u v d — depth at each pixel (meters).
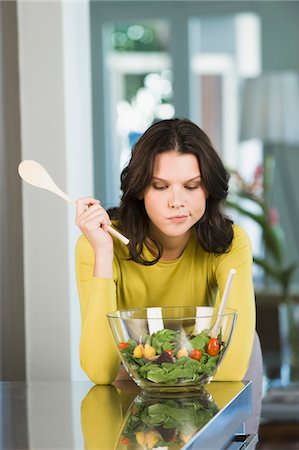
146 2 8.26
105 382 2.01
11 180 3.44
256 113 7.02
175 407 1.70
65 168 3.43
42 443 1.45
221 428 1.66
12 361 3.44
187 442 1.43
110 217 2.29
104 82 8.45
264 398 4.48
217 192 2.05
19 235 3.45
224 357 1.94
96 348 1.99
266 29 8.24
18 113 3.46
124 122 8.58
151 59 8.50
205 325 1.79
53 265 3.43
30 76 3.45
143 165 2.01
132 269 2.25
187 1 8.23
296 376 5.11
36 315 3.45
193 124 2.04
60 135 3.43
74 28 3.57
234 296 2.10
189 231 2.22
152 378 1.77
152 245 2.22
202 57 8.44
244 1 8.19
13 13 3.46
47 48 3.43
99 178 8.53
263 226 5.80
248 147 8.43
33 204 3.44
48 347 3.44
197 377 1.79
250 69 8.38
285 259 8.27
